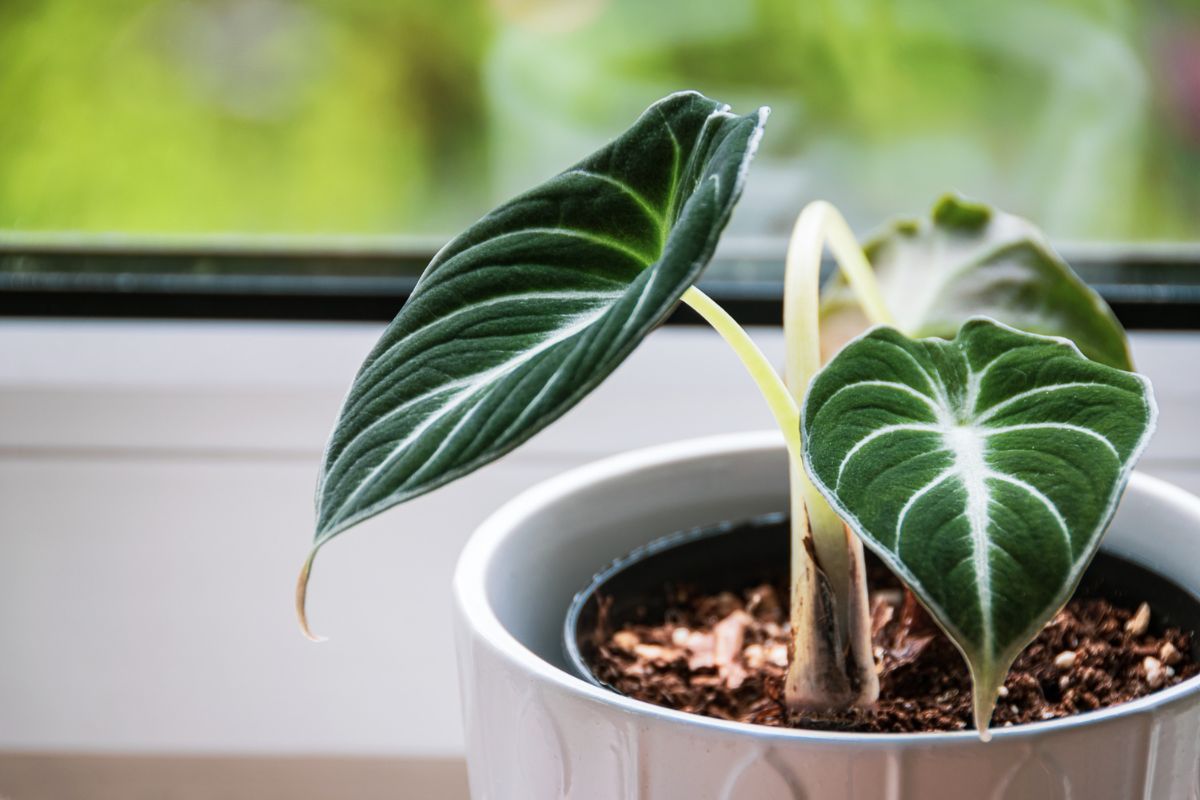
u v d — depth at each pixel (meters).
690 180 0.44
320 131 0.70
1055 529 0.41
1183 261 0.68
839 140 0.69
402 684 0.69
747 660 0.51
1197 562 0.50
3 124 0.69
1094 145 0.69
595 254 0.46
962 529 0.41
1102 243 0.69
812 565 0.47
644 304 0.41
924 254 0.58
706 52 0.69
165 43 0.69
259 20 0.69
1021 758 0.43
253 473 0.66
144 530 0.67
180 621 0.68
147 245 0.69
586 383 0.41
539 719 0.46
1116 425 0.43
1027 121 0.69
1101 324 0.56
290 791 0.70
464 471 0.42
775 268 0.69
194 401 0.65
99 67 0.69
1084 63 0.69
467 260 0.46
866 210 0.70
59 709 0.69
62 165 0.69
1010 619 0.40
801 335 0.49
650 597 0.53
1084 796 0.44
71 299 0.67
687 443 0.55
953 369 0.45
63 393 0.65
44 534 0.67
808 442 0.43
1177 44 0.68
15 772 0.70
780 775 0.44
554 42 0.69
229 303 0.67
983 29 0.69
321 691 0.69
